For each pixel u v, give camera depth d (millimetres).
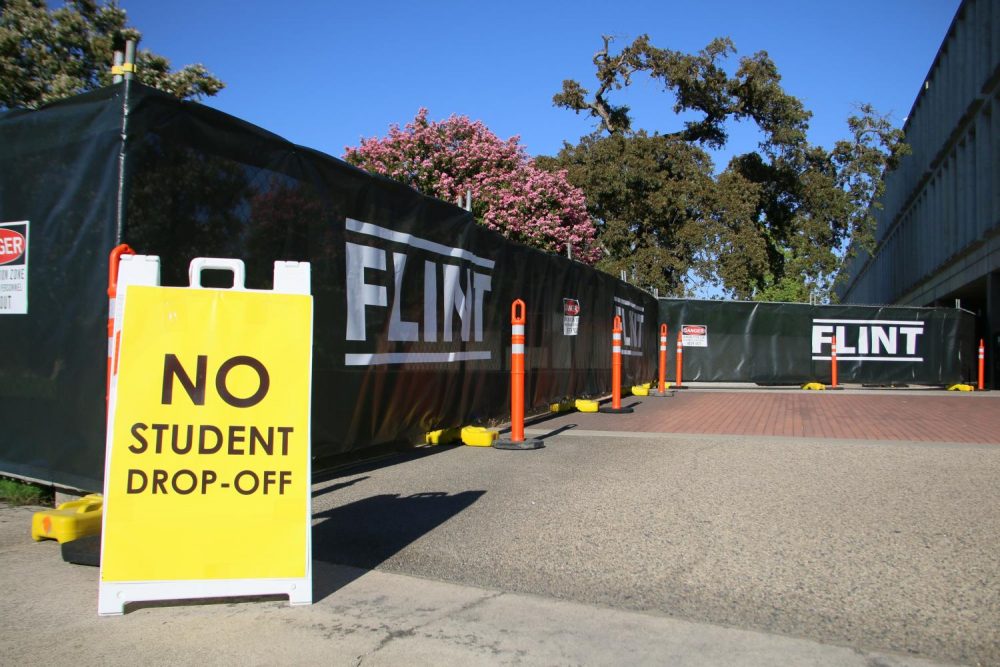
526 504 5090
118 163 4312
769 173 33125
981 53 26891
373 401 6520
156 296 3344
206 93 13234
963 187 30828
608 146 30359
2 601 3279
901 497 5293
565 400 11766
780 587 3488
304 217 5652
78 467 4609
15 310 4957
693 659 2732
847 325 20547
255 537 3250
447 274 7805
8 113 5008
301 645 2846
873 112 34969
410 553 3998
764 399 15445
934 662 2723
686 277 31250
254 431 3328
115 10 12875
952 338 20641
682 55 32875
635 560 3881
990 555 3949
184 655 2752
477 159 20172
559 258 11352
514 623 3066
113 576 3102
